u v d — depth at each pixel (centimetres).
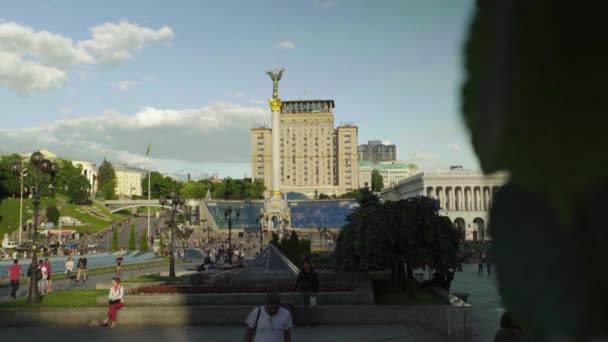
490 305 2395
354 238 2250
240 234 11869
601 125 72
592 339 85
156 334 1536
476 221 11706
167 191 19850
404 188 14500
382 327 1609
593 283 83
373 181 19788
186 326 1677
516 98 77
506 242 96
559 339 88
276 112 11056
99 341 1442
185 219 14050
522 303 93
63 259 5481
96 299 1973
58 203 14200
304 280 1683
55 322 1736
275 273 2266
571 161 73
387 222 2034
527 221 92
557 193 75
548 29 77
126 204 16312
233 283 2169
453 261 2041
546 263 88
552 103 75
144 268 5016
